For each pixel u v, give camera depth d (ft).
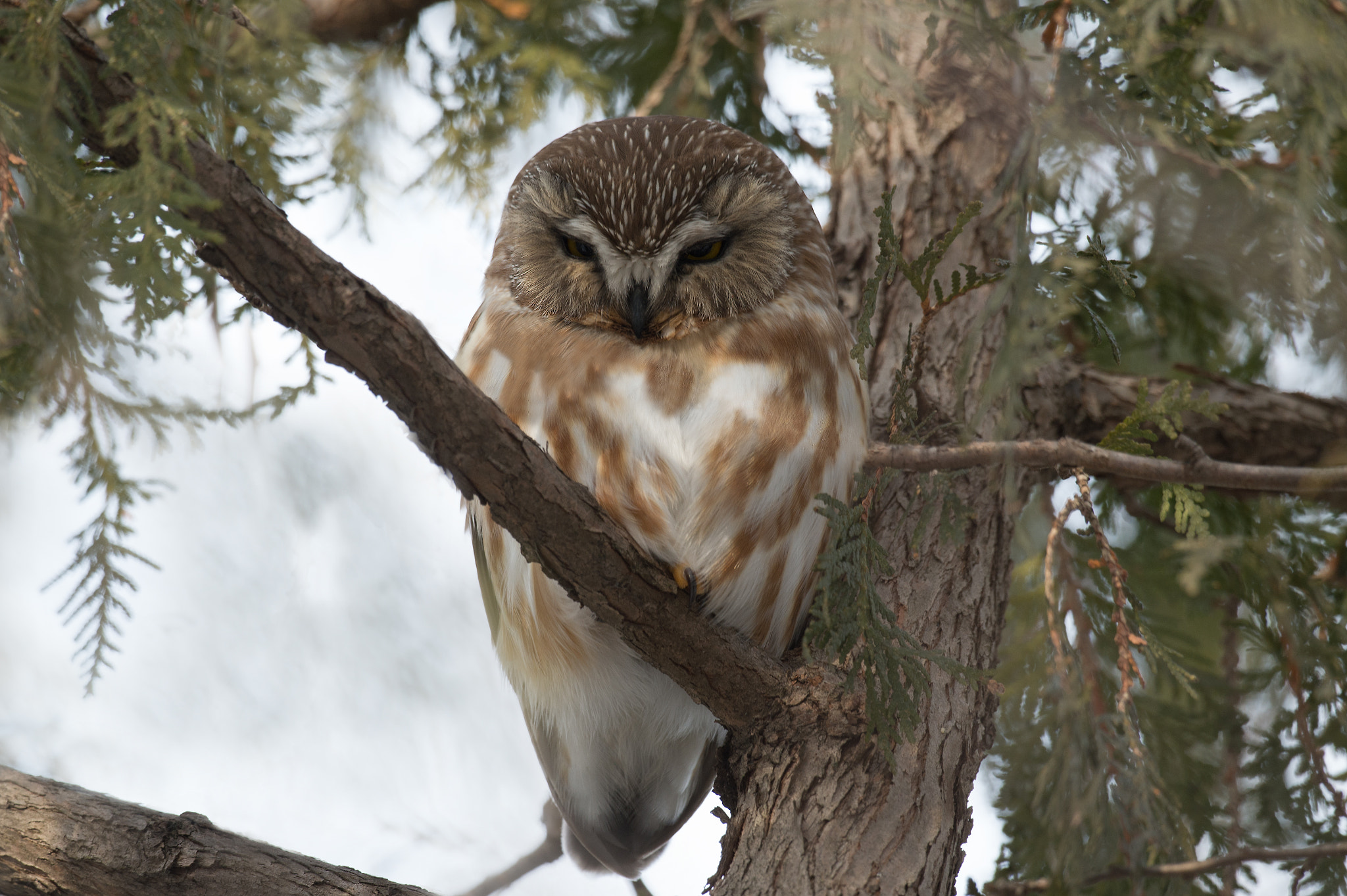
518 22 33.76
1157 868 19.29
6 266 19.97
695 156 25.99
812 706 21.77
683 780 27.68
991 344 28.09
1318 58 20.47
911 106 20.83
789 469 23.91
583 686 25.55
